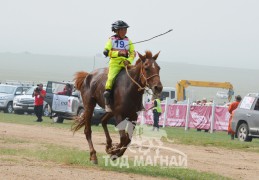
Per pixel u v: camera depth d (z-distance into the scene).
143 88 12.98
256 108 25.94
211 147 21.28
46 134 22.33
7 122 29.59
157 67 12.92
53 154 15.14
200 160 16.78
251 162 17.30
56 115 32.59
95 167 13.31
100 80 14.30
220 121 32.84
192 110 34.59
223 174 14.18
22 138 19.86
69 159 14.25
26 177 11.21
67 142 19.50
